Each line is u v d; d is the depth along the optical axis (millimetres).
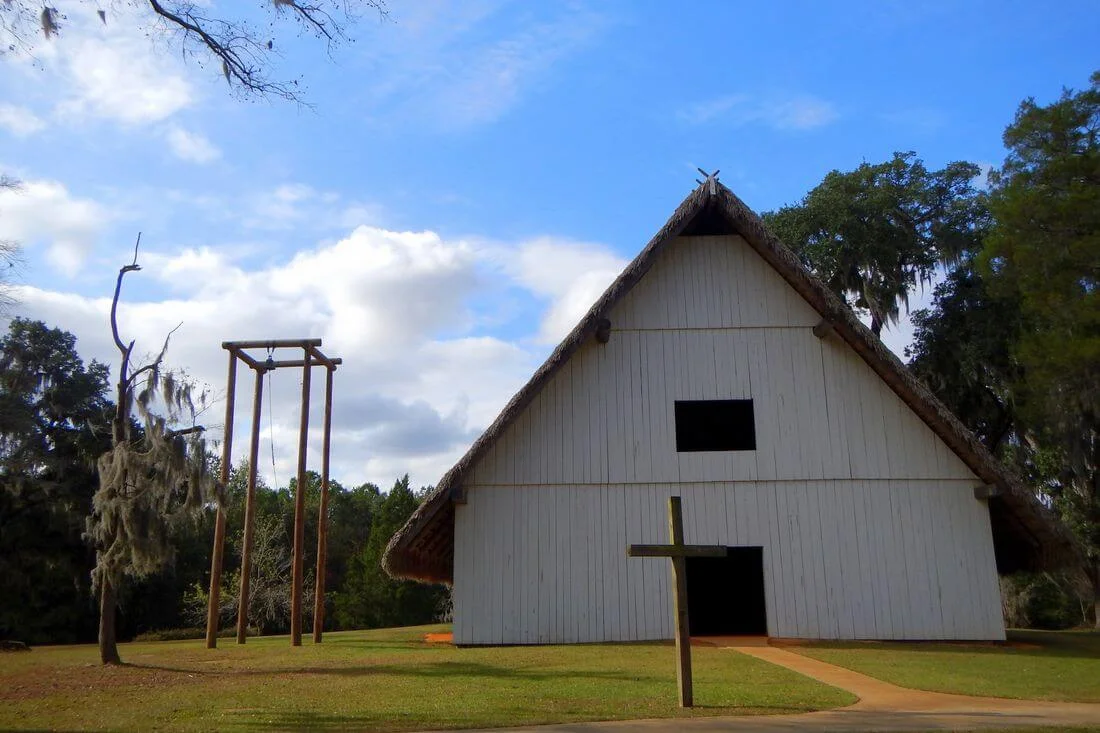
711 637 17422
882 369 17766
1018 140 28328
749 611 24438
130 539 14781
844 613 17109
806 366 18391
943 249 33969
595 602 17281
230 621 42906
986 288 31391
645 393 18297
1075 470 29469
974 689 11180
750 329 18641
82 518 36938
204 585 45344
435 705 9641
